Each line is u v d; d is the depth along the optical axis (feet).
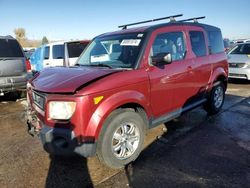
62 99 10.11
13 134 16.37
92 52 15.08
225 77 18.95
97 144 10.71
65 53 30.66
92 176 11.12
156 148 13.52
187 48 15.29
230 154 12.66
